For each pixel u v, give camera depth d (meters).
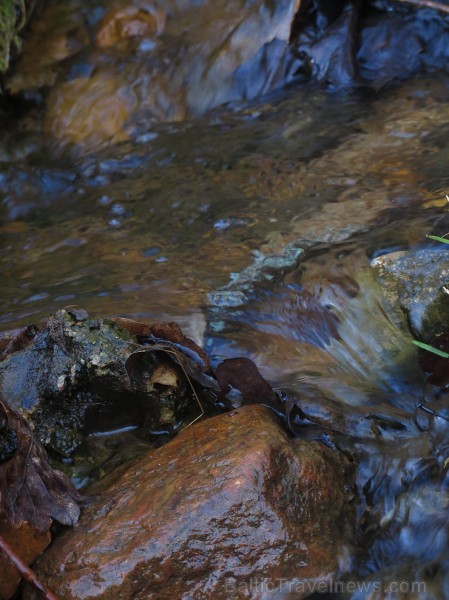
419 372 1.05
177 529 0.92
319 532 0.94
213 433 0.98
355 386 1.05
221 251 1.25
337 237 1.22
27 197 1.47
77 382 1.03
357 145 1.43
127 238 1.32
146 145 1.55
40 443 0.99
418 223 1.20
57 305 1.17
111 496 0.96
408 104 1.51
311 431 1.01
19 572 0.92
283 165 1.42
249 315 1.13
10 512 0.95
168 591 0.91
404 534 0.96
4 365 1.04
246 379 1.03
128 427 1.05
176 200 1.39
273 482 0.94
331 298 1.13
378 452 1.00
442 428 1.01
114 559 0.92
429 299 1.08
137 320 1.12
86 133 1.59
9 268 1.29
